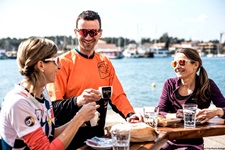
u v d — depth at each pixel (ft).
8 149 6.26
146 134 6.85
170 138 7.75
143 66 151.33
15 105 6.04
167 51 290.15
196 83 9.83
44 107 6.72
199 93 9.68
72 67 9.16
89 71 9.34
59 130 7.46
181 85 10.04
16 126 6.03
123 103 9.63
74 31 9.55
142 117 8.52
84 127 8.62
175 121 8.42
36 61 6.32
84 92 8.02
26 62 6.30
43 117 6.63
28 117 6.08
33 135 6.03
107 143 6.70
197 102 9.75
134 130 6.84
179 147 9.21
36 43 6.39
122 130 6.19
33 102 6.36
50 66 6.49
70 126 6.55
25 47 6.36
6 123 6.17
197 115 8.59
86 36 9.05
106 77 9.75
